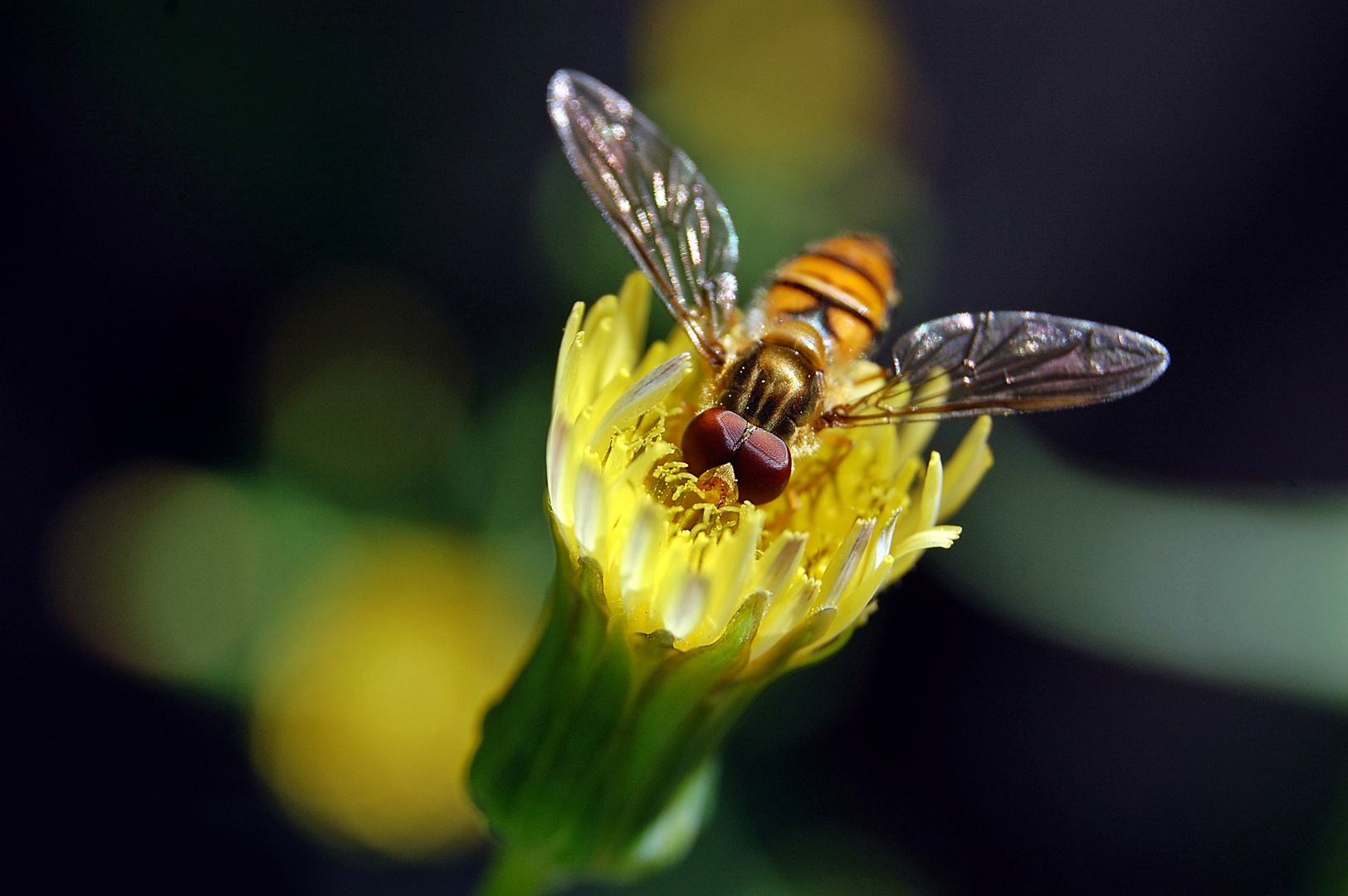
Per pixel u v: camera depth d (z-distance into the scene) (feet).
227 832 0.42
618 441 0.33
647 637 0.33
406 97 0.49
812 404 0.34
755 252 0.43
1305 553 0.38
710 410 0.33
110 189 0.46
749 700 0.34
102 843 0.41
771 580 0.33
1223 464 0.49
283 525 0.42
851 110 0.47
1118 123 0.60
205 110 0.46
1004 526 0.39
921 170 0.53
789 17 0.47
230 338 0.46
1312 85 0.58
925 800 0.43
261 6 0.46
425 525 0.42
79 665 0.42
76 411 0.45
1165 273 0.56
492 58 0.52
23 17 0.44
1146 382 0.34
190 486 0.42
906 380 0.35
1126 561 0.39
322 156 0.47
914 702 0.43
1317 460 0.48
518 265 0.48
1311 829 0.43
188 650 0.41
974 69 0.61
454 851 0.41
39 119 0.45
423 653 0.41
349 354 0.45
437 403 0.43
